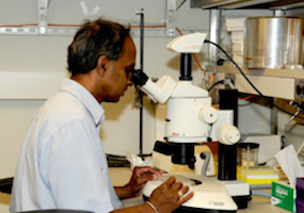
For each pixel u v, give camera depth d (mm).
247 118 2643
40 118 1301
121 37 1384
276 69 1881
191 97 1604
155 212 1378
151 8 2547
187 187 1478
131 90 2568
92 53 1343
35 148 1259
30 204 1310
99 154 1325
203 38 1628
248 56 2043
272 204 1715
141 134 2398
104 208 1219
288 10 2535
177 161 1638
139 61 2568
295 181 1685
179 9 2580
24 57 2428
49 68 2457
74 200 1209
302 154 1963
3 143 2447
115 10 2500
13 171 2469
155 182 1674
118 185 1982
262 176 1936
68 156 1208
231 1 2094
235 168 1739
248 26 2033
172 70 2623
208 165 2062
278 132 2586
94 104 1371
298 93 1731
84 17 2459
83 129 1238
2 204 2275
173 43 1601
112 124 2572
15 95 2377
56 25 2432
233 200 1616
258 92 1993
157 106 2482
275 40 1945
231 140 1654
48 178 1227
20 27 2393
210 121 1590
